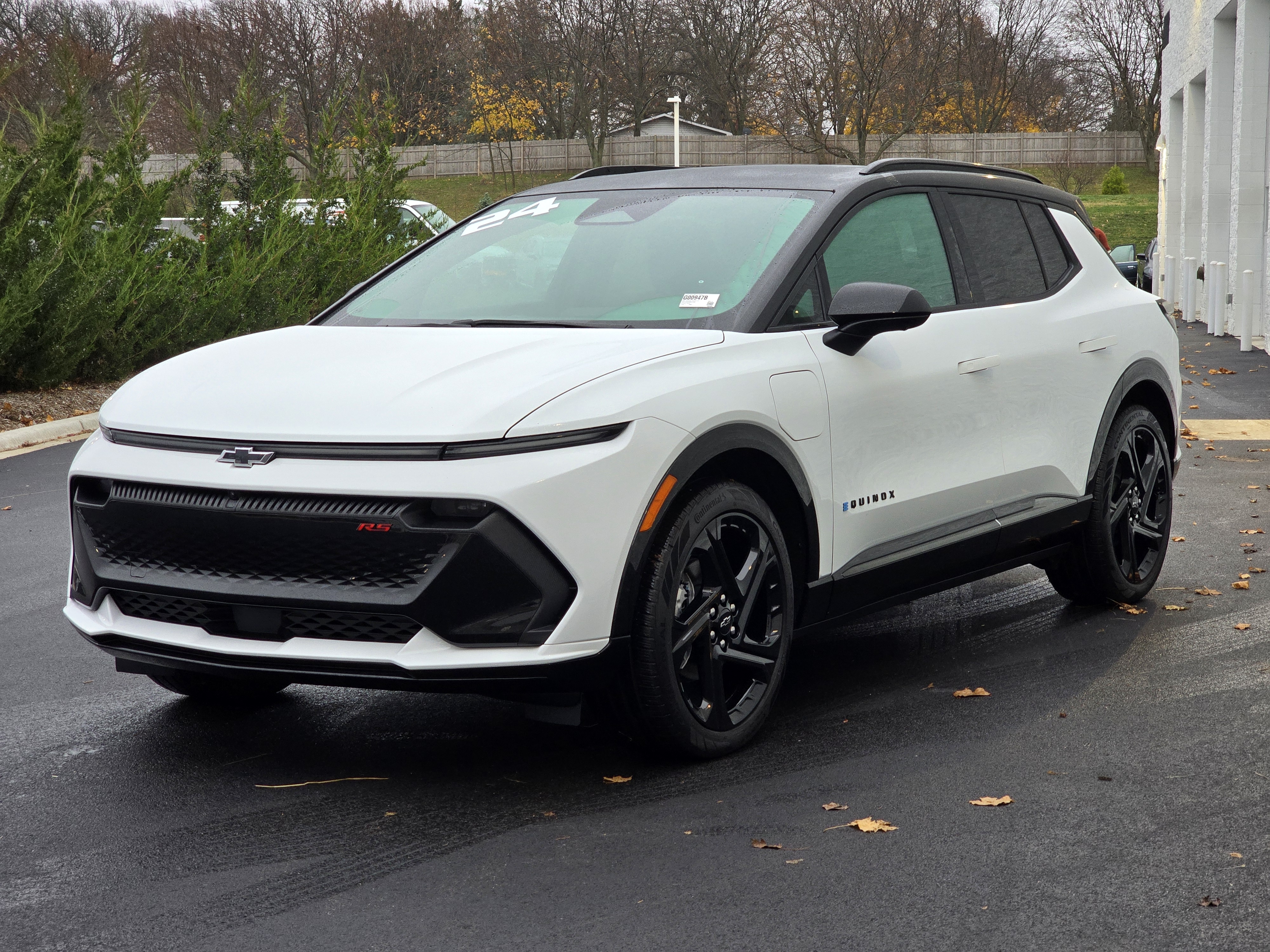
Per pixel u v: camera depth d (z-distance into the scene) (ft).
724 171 15.64
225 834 10.84
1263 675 15.12
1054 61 235.40
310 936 9.00
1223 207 73.46
